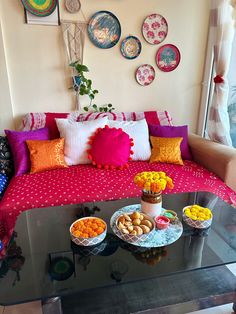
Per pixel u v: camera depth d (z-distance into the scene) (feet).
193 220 3.91
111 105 8.23
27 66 7.34
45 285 3.02
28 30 7.06
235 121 7.98
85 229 3.58
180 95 8.84
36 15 6.95
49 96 7.74
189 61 8.54
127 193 5.31
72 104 7.97
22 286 3.01
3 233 4.72
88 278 3.13
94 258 3.43
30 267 3.29
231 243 3.79
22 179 5.76
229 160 5.98
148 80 8.36
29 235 3.87
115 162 6.40
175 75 8.55
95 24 7.42
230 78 7.84
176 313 3.55
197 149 7.14
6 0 6.72
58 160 6.35
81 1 7.15
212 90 8.50
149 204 3.90
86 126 6.82
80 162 6.70
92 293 3.82
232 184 6.20
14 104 7.57
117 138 6.63
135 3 7.52
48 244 3.68
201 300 3.73
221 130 7.70
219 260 3.47
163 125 7.79
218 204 4.80
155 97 8.62
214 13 7.54
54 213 4.42
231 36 7.09
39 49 7.28
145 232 3.57
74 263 3.34
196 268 3.33
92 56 7.70
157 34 7.96
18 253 3.51
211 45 8.19
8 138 6.54
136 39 7.84
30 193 5.10
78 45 7.47
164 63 8.32
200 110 9.11
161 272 3.25
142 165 6.70
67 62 7.54
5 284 3.04
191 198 4.99
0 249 4.21
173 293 3.84
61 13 7.13
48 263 3.35
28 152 6.31
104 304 3.64
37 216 4.34
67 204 4.83
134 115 7.91
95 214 4.37
